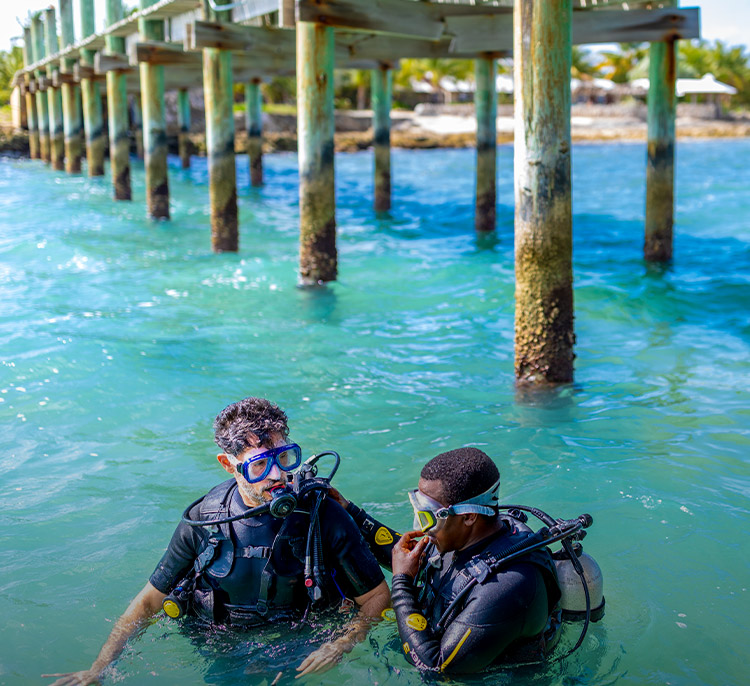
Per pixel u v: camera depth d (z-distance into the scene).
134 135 34.84
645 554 3.38
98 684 2.55
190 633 2.72
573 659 2.63
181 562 2.78
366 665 2.58
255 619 2.67
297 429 4.84
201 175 27.19
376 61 16.42
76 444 4.65
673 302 8.13
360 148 41.31
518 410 5.21
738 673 2.63
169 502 3.94
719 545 3.45
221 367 6.03
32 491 4.06
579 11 9.48
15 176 24.52
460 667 2.40
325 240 8.88
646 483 4.06
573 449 4.53
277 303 8.15
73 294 8.38
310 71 8.53
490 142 13.68
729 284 8.84
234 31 11.14
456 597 2.43
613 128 50.91
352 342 6.79
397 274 9.67
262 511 2.59
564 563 2.65
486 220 13.85
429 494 2.51
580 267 10.19
